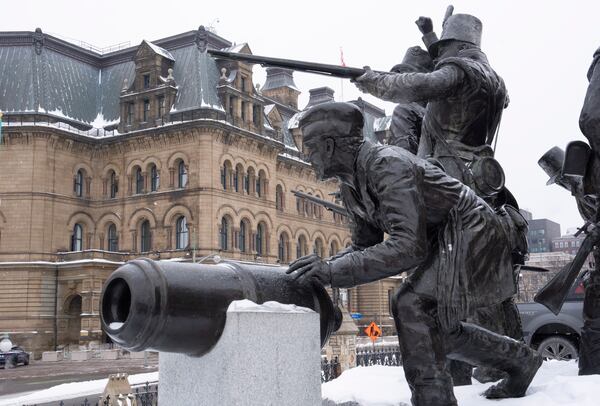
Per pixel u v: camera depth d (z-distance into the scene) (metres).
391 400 3.98
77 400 14.05
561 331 11.07
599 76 4.50
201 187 50.28
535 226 129.88
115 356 43.09
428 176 3.34
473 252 3.34
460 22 5.12
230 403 2.76
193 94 53.00
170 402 3.18
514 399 3.75
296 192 6.10
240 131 53.31
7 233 49.66
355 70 4.31
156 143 52.62
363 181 3.41
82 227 53.81
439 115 4.90
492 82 4.79
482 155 4.89
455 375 4.74
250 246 54.50
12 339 47.38
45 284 49.09
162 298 2.70
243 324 2.81
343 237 71.88
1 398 18.86
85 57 59.47
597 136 4.46
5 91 52.31
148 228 52.81
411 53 5.76
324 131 3.46
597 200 4.61
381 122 75.44
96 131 55.66
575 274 4.45
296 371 2.99
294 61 4.25
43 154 50.78
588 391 3.65
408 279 3.49
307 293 3.28
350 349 20.08
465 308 3.31
